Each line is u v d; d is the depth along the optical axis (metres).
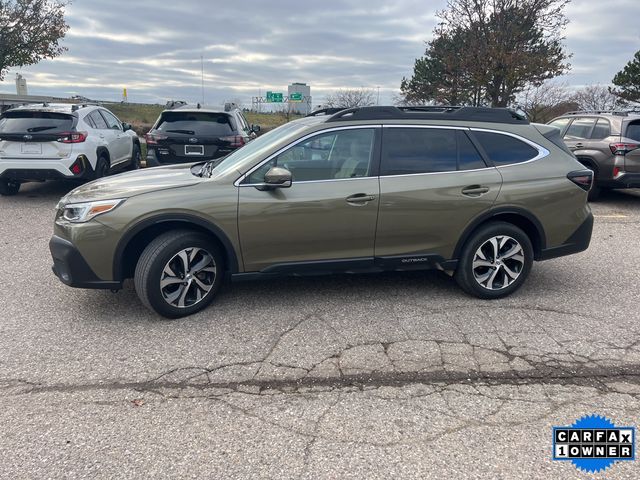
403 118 4.30
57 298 4.49
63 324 3.97
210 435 2.69
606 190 10.96
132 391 3.08
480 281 4.46
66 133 8.17
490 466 2.48
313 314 4.18
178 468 2.44
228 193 3.94
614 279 5.13
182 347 3.62
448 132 4.36
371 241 4.21
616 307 4.41
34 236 6.51
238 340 3.73
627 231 7.26
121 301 4.43
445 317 4.16
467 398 3.05
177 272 3.98
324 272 4.23
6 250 5.90
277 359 3.47
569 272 5.35
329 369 3.35
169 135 8.41
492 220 4.46
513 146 4.49
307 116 5.13
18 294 4.58
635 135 8.84
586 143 9.30
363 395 3.06
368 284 4.88
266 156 4.03
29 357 3.46
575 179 4.50
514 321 4.09
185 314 4.08
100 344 3.65
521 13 16.53
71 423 2.77
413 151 4.27
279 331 3.88
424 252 4.34
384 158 4.21
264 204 3.96
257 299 4.48
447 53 18.53
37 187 10.09
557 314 4.25
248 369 3.34
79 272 3.83
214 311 4.22
